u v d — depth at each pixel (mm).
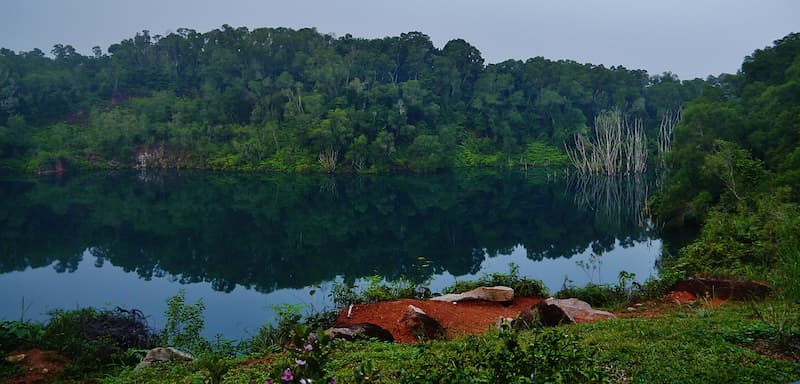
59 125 83875
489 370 4141
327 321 9320
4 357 7180
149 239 33625
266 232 36438
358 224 39906
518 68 104250
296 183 66750
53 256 28469
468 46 105938
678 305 9508
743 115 32875
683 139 32719
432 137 82312
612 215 42469
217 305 18016
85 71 102812
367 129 83438
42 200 50062
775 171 27953
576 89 96188
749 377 4801
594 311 8812
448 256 27906
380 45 103875
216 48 103250
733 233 15539
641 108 91875
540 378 3852
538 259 25875
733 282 9953
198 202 50719
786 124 29469
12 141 77375
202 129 86000
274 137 83062
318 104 85375
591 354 4492
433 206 49531
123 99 100062
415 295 11648
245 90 95938
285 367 3354
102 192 56688
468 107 100688
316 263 26656
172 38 105500
